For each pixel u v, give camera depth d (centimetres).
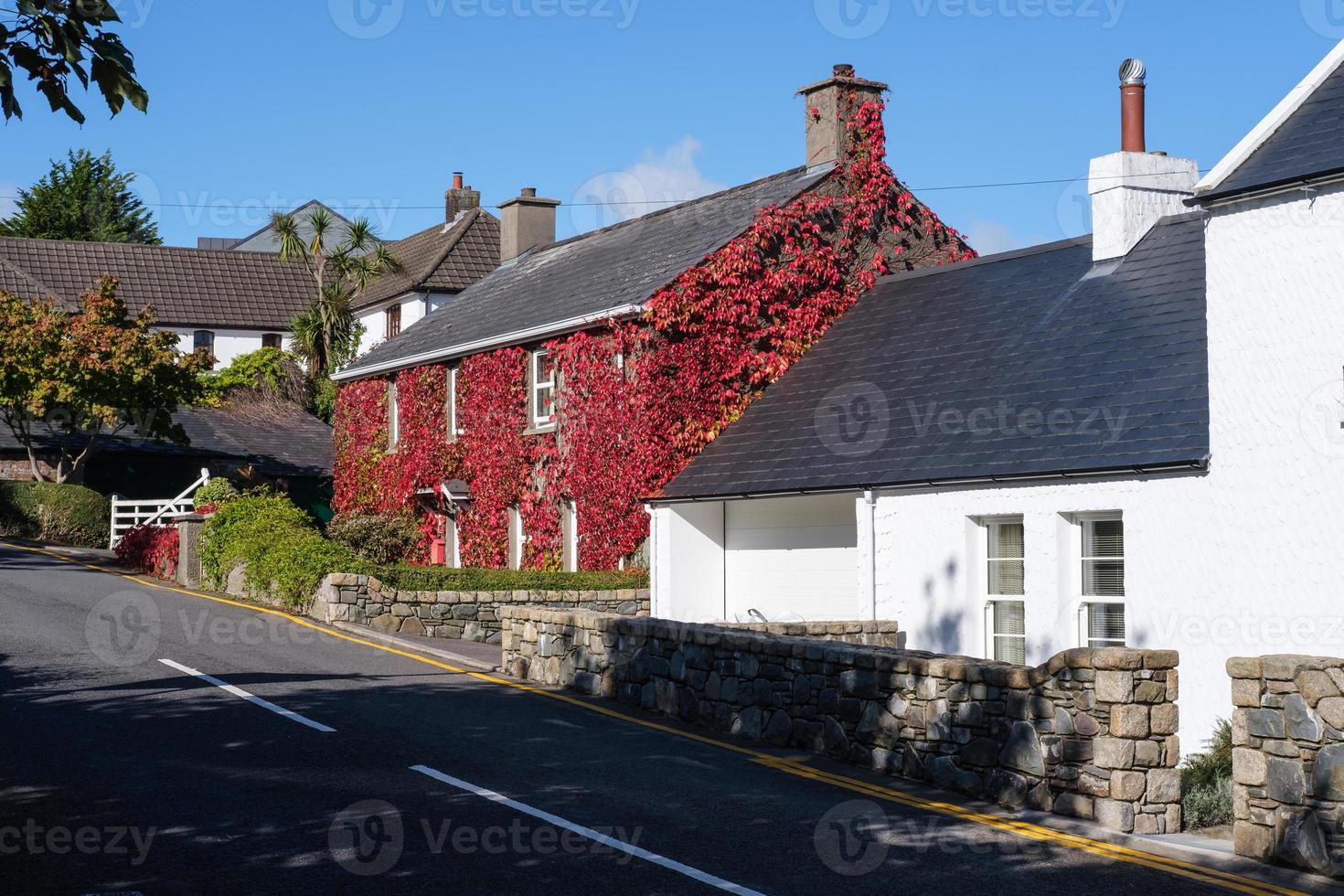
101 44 684
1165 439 1445
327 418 4731
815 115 2514
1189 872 815
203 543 2400
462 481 2744
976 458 1655
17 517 3275
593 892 731
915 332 2145
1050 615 1540
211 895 705
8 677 1384
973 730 1021
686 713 1323
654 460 2244
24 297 4641
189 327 5206
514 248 3394
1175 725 938
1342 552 1240
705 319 2294
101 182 7169
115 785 938
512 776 1010
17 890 706
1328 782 816
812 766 1112
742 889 746
